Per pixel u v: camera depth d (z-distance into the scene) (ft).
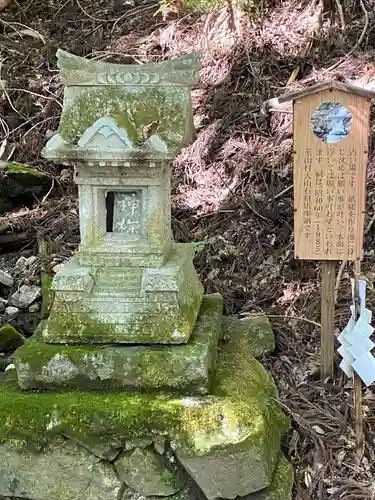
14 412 5.79
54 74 12.59
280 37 10.88
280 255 8.54
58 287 6.06
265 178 9.38
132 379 5.94
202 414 5.70
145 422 5.66
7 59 13.04
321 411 6.55
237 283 8.32
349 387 6.79
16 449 5.78
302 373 7.04
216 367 6.39
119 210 6.24
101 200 6.14
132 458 5.71
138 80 5.92
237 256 8.64
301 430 6.37
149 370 5.91
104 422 5.69
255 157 9.64
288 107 9.80
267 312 7.85
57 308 6.13
